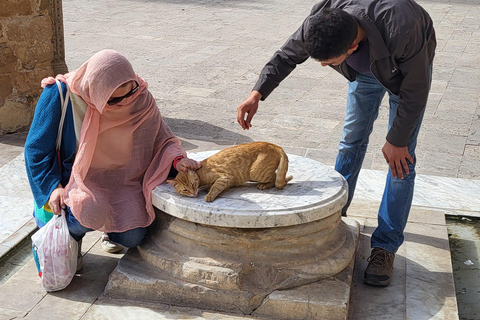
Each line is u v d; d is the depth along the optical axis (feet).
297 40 11.09
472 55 35.01
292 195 10.56
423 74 9.74
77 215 10.39
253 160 10.61
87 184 10.93
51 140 10.71
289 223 10.00
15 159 17.83
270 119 22.95
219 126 22.02
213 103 24.98
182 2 53.16
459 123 22.80
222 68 31.04
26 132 20.74
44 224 11.43
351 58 10.52
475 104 25.41
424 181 16.96
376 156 19.20
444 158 19.16
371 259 11.55
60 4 21.12
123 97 10.51
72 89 10.52
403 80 9.83
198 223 10.42
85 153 10.53
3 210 14.46
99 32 39.63
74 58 32.37
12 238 13.20
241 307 10.29
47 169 10.83
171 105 24.53
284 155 10.74
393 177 11.28
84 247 12.62
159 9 49.26
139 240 11.22
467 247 13.74
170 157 11.09
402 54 9.53
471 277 12.68
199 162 10.84
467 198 15.92
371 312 10.66
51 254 10.68
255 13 48.67
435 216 14.42
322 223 10.68
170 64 31.63
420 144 20.39
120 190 11.20
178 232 10.71
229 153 10.67
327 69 31.19
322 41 9.15
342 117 23.45
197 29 41.57
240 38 38.96
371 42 9.50
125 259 11.28
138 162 11.23
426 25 9.96
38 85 20.81
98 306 10.55
